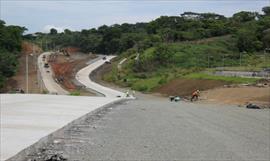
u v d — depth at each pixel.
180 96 74.00
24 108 23.94
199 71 101.31
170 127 18.34
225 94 60.47
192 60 121.62
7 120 17.03
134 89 97.25
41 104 27.98
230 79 75.69
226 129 18.27
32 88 90.06
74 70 132.50
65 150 11.70
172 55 125.81
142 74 116.38
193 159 11.05
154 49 135.62
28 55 150.25
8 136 12.55
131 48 164.75
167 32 165.25
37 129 14.38
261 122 22.19
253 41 137.75
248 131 17.78
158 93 86.38
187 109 30.73
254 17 184.12
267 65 103.25
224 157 11.49
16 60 115.69
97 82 113.25
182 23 184.25
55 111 22.56
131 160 10.62
